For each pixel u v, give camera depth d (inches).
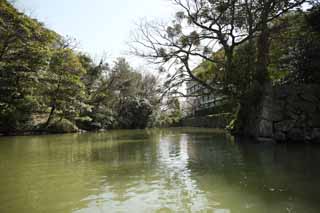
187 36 676.7
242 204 169.0
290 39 563.8
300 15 582.2
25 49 761.6
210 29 662.5
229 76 613.3
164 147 484.1
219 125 1218.0
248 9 602.2
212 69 705.6
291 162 297.6
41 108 869.2
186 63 685.3
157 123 1622.8
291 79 549.0
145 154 397.4
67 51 941.2
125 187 215.2
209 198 182.5
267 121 526.6
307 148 404.8
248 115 637.3
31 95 807.7
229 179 232.7
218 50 711.1
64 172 274.8
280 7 584.4
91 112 1208.8
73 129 991.0
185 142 573.6
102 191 205.0
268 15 606.2
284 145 452.1
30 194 199.9
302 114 489.7
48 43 860.6
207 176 246.1
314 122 474.0
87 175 260.4
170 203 174.4
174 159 346.6
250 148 431.8
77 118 1031.6
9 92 751.1
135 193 198.1
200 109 1670.8
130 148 476.1
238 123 696.4
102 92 1301.7
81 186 220.4
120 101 1464.1
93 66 1315.2
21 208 170.6
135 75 1508.4
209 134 818.2
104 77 1371.8
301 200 173.5
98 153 411.8
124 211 162.1
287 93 514.0
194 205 169.8
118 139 681.0
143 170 280.5
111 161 337.4
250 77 597.9
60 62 898.1
